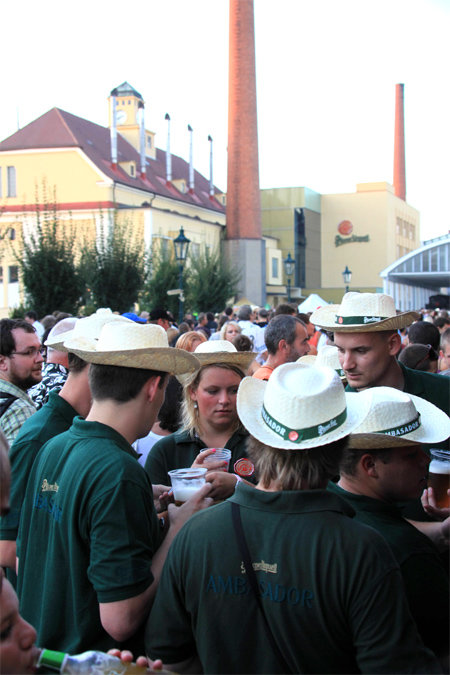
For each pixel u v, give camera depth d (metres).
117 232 25.36
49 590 2.51
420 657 1.93
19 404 4.45
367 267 76.81
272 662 2.02
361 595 1.94
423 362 5.79
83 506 2.41
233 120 45.66
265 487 2.20
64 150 41.50
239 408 2.35
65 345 3.23
